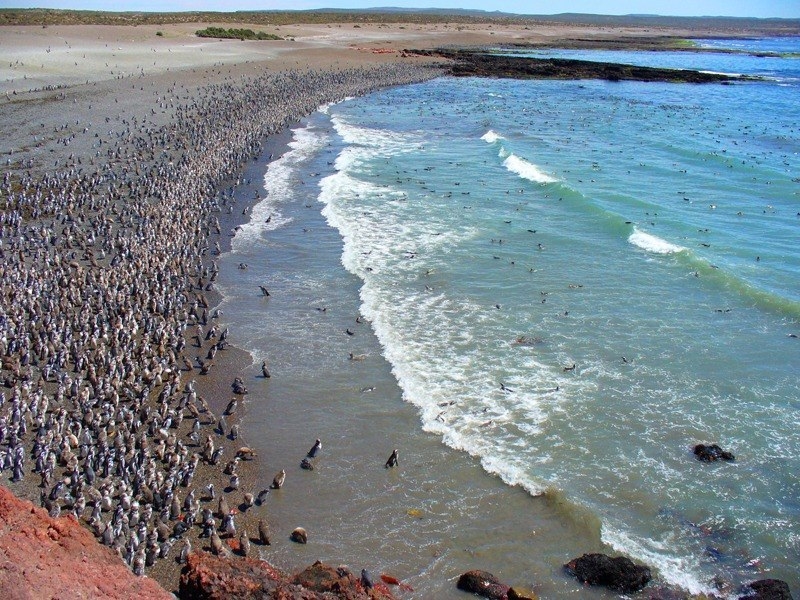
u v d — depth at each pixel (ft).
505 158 182.70
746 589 51.08
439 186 157.48
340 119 238.89
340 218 134.00
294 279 107.45
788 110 274.16
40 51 320.50
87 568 43.80
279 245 121.08
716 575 52.65
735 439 68.74
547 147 198.70
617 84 370.32
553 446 67.82
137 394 73.67
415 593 50.80
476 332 90.63
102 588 41.86
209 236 124.47
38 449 61.98
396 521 58.23
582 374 80.33
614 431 70.03
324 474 64.03
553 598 50.49
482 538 56.39
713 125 237.66
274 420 72.38
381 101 288.92
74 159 155.94
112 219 124.26
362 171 169.07
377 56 432.25
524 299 100.12
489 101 297.94
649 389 77.15
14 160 153.89
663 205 141.49
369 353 85.76
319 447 67.10
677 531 57.16
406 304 98.84
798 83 371.76
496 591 50.44
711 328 90.84
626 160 181.27
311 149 190.49
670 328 90.94
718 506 59.93
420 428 70.85
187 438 68.69
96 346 81.82
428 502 60.49
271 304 98.94
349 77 332.80
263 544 55.31
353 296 101.60
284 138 202.59
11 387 73.41
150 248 110.83
